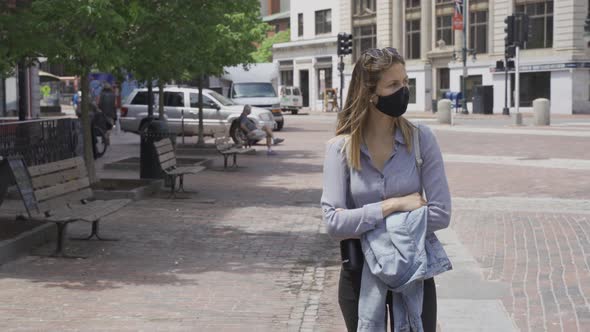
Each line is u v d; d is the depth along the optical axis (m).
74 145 14.55
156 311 6.50
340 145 3.42
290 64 75.81
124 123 28.53
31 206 8.41
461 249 8.77
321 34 71.56
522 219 11.02
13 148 12.34
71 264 8.30
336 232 3.37
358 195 3.42
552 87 51.59
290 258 8.74
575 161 19.14
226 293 7.14
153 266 8.25
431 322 3.49
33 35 9.14
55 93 51.84
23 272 7.91
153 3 13.09
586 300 6.54
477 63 56.25
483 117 45.22
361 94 3.34
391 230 3.31
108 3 9.32
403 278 3.29
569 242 9.23
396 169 3.40
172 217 11.38
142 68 14.31
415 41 62.31
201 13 13.24
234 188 14.91
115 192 12.97
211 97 28.50
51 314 6.39
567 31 50.34
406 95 3.30
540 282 7.23
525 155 21.02
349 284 3.54
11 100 24.91
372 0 65.62
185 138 30.61
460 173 17.14
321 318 6.35
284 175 17.25
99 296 6.97
